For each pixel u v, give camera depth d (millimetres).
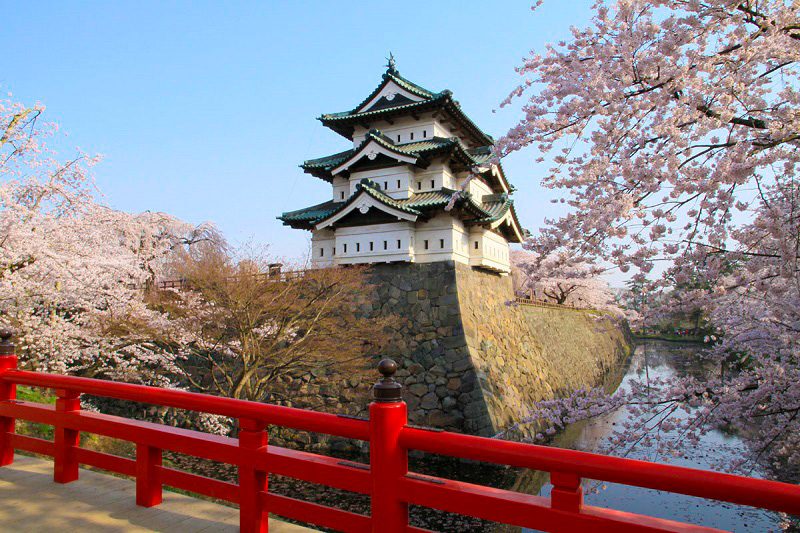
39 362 13773
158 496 4348
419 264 20531
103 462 4668
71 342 14312
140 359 16906
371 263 21109
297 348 16453
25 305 13484
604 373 39094
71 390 4875
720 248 6293
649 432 7895
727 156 5488
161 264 31453
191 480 4059
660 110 5816
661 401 7789
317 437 17672
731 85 5207
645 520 2500
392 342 19547
